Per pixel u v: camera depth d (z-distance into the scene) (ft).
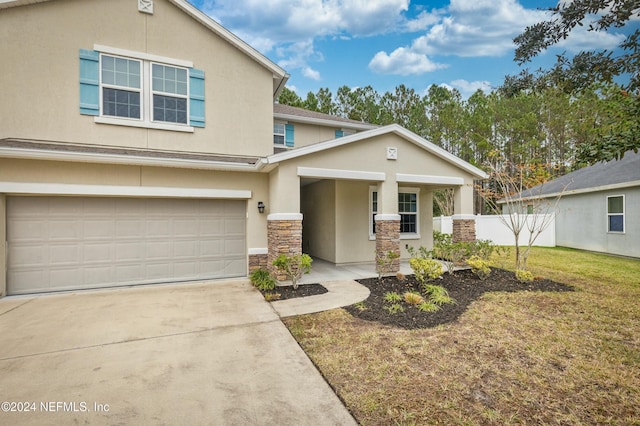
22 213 26.89
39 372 14.02
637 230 45.80
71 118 30.48
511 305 23.75
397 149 35.12
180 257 31.71
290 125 49.39
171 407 11.62
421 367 14.55
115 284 29.48
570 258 46.19
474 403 11.91
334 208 41.81
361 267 39.96
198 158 32.24
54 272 27.71
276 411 11.43
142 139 33.09
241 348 16.55
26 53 29.25
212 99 36.06
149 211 30.66
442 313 21.85
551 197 60.64
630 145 15.39
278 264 27.68
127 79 32.60
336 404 11.87
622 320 20.61
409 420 10.93
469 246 35.55
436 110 108.68
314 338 17.72
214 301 24.90
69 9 30.63
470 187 39.22
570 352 16.08
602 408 11.69
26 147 25.67
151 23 33.58
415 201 47.83
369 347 16.57
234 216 33.83
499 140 93.56
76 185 27.58
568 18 15.44
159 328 19.25
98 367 14.49
